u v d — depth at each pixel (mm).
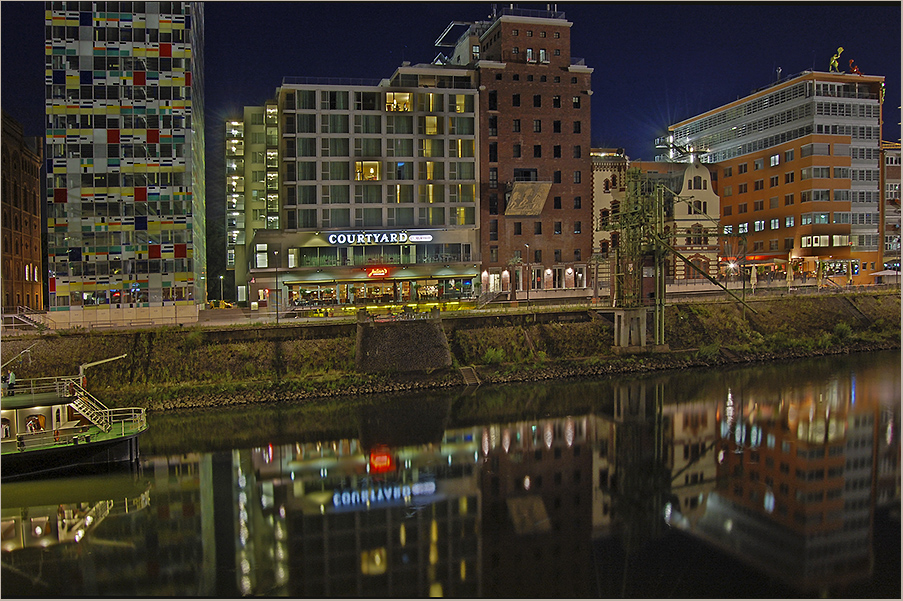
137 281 77125
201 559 31031
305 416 53281
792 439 46938
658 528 34156
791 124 99375
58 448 39500
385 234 86312
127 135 77000
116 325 60031
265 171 98438
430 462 43438
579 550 31953
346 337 62156
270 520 35156
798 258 96750
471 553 31672
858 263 97000
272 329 60188
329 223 85688
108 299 76562
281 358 59500
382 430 49906
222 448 46188
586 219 96188
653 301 71562
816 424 49969
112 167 76750
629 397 57844
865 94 98750
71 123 76000
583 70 96000
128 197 77000
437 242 89188
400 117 88125
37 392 46062
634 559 31047
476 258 91062
